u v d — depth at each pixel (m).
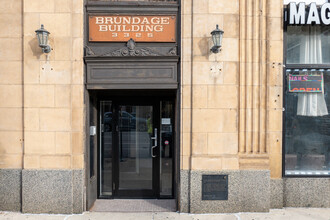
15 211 4.73
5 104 4.77
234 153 4.70
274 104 4.91
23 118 4.73
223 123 4.70
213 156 4.68
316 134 5.18
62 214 4.63
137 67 4.79
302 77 5.14
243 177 4.74
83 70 4.71
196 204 4.67
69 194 4.62
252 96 4.82
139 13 4.82
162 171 5.55
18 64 4.75
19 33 4.76
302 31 5.19
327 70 5.17
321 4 5.12
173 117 5.54
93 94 5.20
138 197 5.53
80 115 4.66
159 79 4.79
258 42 4.82
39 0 4.63
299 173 5.05
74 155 4.66
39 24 4.64
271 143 4.93
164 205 5.14
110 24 4.81
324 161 5.18
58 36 4.64
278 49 4.87
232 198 4.68
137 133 5.55
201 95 4.68
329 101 5.19
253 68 4.80
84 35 4.78
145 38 4.83
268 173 4.74
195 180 4.66
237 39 4.70
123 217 4.54
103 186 5.54
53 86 4.64
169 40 4.85
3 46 4.77
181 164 4.71
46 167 4.64
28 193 4.63
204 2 4.68
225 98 4.69
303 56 5.18
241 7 4.82
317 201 4.98
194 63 4.67
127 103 5.53
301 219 4.43
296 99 5.18
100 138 5.52
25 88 4.64
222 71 4.69
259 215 4.60
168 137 5.54
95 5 4.79
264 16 4.85
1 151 4.78
